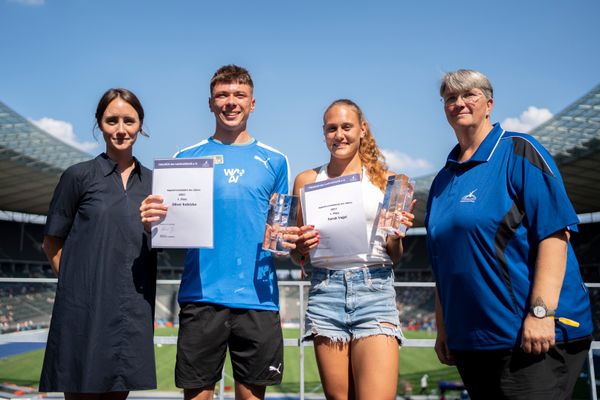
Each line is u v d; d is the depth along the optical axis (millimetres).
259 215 3018
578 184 31141
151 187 3016
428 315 39875
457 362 2611
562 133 25891
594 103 22484
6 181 33594
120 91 2918
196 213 2787
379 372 2717
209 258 2934
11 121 25406
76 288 2742
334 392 2850
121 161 2961
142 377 2748
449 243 2518
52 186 35469
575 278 2371
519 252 2355
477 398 2523
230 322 2928
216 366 2916
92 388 2645
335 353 2859
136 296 2801
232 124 3051
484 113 2598
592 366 3902
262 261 2984
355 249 2826
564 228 2246
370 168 3021
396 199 2791
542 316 2207
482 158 2500
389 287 2881
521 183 2354
